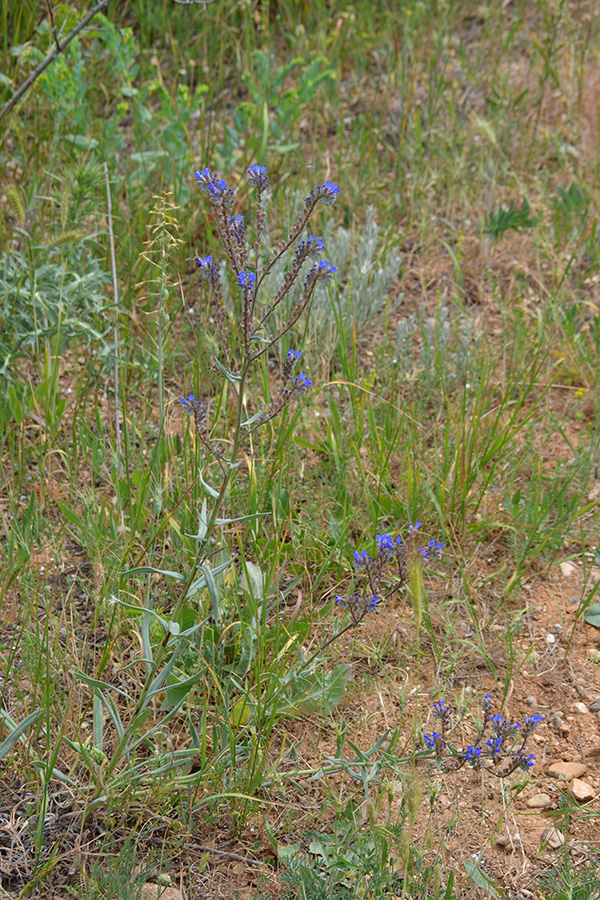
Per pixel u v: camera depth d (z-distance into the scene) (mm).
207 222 4145
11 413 3268
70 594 2766
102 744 2318
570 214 4457
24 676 2516
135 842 2195
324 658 2432
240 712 2381
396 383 3484
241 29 5625
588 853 2238
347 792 2354
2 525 2998
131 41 4512
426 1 5746
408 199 4645
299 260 1914
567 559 2984
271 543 2852
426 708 2578
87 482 3211
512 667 2727
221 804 2270
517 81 5445
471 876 2109
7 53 4945
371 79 5492
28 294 3426
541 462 3400
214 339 3566
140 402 3537
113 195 4301
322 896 2006
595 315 4039
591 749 2496
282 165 4730
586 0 5984
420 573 1933
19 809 2258
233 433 3283
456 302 3941
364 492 3041
